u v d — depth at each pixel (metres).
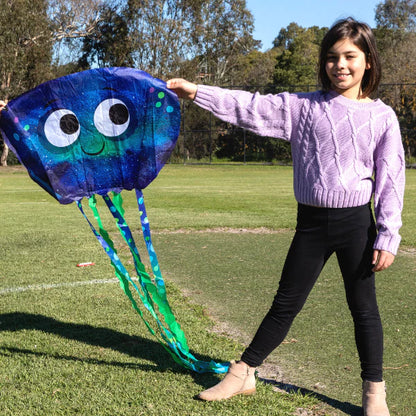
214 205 12.58
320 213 2.47
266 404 2.62
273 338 2.64
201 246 7.32
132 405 2.60
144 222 2.89
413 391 2.82
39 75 33.72
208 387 2.81
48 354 3.30
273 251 6.92
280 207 12.08
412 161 34.41
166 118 2.77
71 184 2.89
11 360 3.20
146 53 39.91
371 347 2.51
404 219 9.95
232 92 2.58
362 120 2.39
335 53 2.38
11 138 2.84
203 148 38.78
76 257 6.45
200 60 44.66
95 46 41.00
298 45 49.25
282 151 37.75
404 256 6.53
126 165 2.87
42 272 5.62
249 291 4.91
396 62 41.00
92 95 2.80
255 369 2.99
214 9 44.88
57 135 2.84
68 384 2.85
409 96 35.06
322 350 3.41
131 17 39.34
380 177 2.41
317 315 4.14
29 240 7.68
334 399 2.72
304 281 2.56
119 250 6.99
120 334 3.66
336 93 2.45
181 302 4.52
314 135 2.44
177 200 13.86
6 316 4.08
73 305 4.37
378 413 2.49
